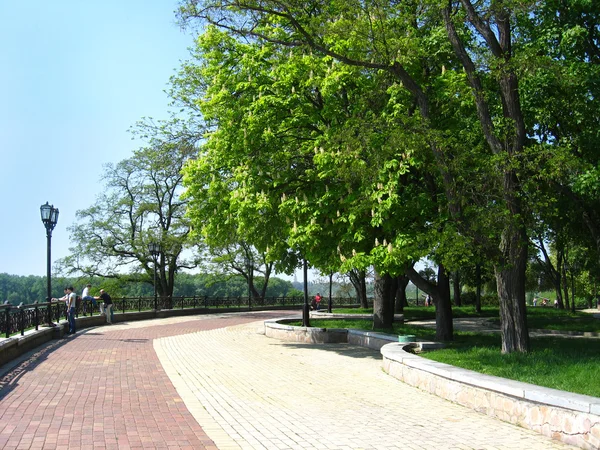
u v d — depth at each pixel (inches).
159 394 382.6
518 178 484.1
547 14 628.7
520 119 482.0
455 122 632.4
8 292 2738.7
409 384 435.2
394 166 540.4
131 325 1066.1
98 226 1644.9
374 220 547.2
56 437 263.7
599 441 247.8
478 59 520.7
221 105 705.0
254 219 675.4
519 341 468.8
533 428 293.0
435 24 639.8
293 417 322.7
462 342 614.2
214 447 254.8
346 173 531.5
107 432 275.6
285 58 689.0
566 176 561.0
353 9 507.8
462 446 264.2
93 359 554.9
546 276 1745.8
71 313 825.5
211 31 724.0
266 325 887.1
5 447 245.1
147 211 1659.7
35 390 382.3
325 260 640.4
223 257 1790.1
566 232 873.5
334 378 466.6
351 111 640.4
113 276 1697.8
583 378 340.5
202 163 740.7
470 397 348.8
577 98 621.0
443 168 470.6
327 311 1615.4
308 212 629.3
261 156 679.7
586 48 644.7
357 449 258.2
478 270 1347.2
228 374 483.5
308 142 685.3
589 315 1159.6
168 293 1764.3
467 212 462.6
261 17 651.5
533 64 465.1
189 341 776.3
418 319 1282.0
